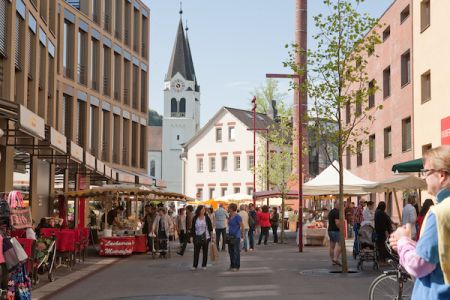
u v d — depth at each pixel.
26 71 26.05
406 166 20.89
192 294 14.09
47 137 19.73
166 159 139.00
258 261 23.81
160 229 26.22
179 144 139.25
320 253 28.56
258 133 87.00
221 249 31.25
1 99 15.23
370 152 46.50
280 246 34.94
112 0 46.38
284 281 16.58
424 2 34.25
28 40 26.50
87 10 42.00
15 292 9.87
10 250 9.09
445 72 30.59
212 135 92.12
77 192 29.94
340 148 19.30
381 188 26.88
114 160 47.78
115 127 48.12
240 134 89.31
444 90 30.77
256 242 39.31
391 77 40.25
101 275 18.73
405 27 37.09
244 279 17.27
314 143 19.84
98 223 38.34
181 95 140.50
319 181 30.06
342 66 19.06
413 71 35.62
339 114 19.33
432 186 4.00
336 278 17.08
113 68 46.97
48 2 31.34
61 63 38.12
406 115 37.03
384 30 41.81
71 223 31.70
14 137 22.33
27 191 26.84
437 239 3.71
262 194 44.25
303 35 50.75
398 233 4.05
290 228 62.09
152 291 14.75
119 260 24.81
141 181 40.19
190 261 24.31
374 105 44.91
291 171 54.75
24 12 25.61
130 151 50.69
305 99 47.25
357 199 52.78
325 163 92.31
